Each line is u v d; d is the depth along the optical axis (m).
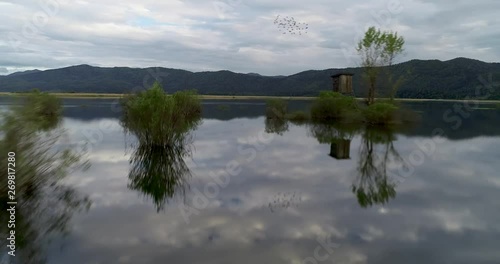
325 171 10.09
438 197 7.63
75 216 6.19
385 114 23.77
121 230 5.59
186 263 4.51
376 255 4.82
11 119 6.55
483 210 6.79
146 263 4.50
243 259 4.64
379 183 8.79
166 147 13.07
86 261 4.54
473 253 4.93
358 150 13.76
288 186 8.41
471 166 10.94
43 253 4.74
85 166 10.27
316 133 19.09
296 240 5.29
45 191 7.68
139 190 7.96
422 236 5.51
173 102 13.36
